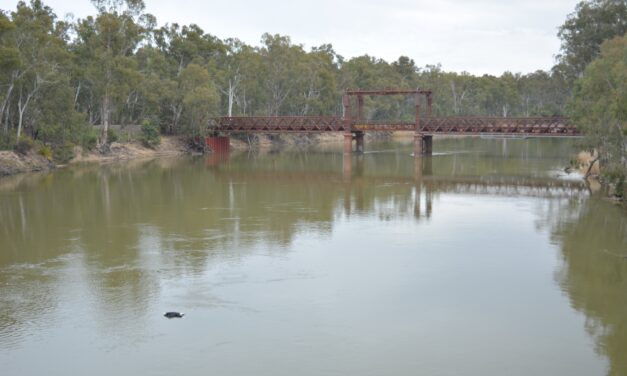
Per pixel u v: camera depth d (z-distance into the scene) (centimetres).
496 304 2041
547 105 16012
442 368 1600
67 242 2870
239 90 10256
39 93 6112
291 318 1922
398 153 8400
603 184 4888
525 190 4638
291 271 2402
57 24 7288
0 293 2147
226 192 4506
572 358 1652
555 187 4797
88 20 7338
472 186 4862
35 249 2741
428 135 7762
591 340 1761
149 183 5038
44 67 5912
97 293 2148
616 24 8044
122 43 7312
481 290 2180
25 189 4625
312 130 7944
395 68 16575
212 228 3180
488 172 5884
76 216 3509
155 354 1680
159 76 8769
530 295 2125
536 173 5781
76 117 6494
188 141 8669
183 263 2514
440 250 2725
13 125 6272
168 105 8519
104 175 5641
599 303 2050
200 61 9806
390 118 14688
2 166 5538
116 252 2684
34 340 1769
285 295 2127
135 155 7688
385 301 2067
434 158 7544
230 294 2136
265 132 8275
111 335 1800
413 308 2005
